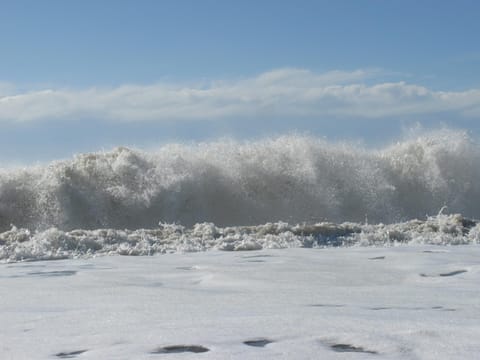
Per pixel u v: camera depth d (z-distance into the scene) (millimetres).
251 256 9680
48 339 4535
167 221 19266
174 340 4371
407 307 5594
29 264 9312
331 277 7734
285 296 6301
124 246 10953
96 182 19312
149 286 7188
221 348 4137
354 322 4824
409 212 21484
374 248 10500
